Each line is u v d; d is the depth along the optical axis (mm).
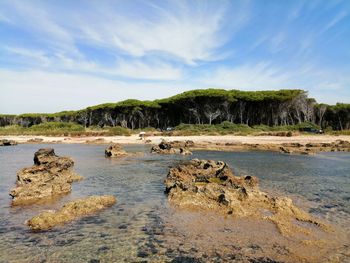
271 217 13523
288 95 91062
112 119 107000
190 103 94188
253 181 19562
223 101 91375
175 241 11398
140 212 14758
